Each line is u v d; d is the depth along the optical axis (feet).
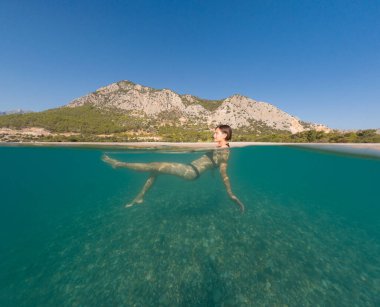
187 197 28.12
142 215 20.80
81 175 63.00
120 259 12.77
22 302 9.41
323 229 18.45
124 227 17.76
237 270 11.78
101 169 58.70
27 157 88.53
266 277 11.21
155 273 11.45
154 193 30.50
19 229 17.54
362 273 11.83
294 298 9.78
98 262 12.47
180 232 16.74
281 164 90.22
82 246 14.38
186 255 13.25
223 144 13.46
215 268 11.93
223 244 14.75
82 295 9.84
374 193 51.78
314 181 59.98
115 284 10.57
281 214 22.18
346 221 21.13
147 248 14.08
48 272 11.51
